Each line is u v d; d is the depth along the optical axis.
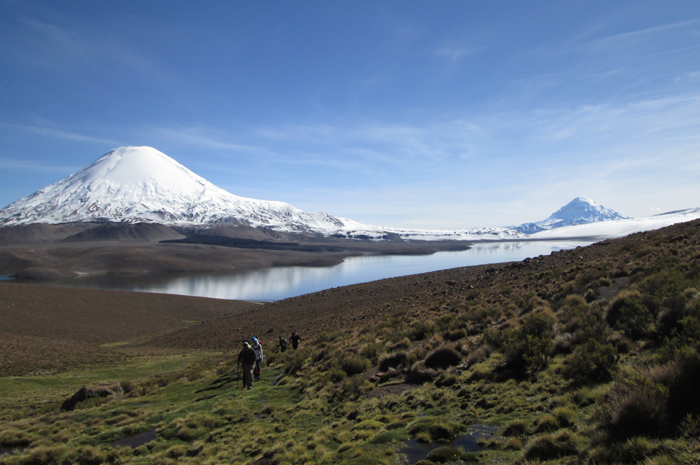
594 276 16.67
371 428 7.37
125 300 80.38
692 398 4.61
